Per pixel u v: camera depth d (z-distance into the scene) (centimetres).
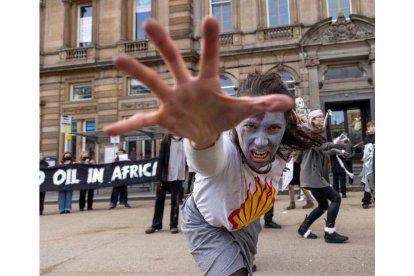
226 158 168
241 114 117
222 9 1942
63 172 1055
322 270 382
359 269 381
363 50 1673
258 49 1805
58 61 2094
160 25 102
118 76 1984
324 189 505
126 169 1107
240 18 1894
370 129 818
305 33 1741
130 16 2061
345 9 1772
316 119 468
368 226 604
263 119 172
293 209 843
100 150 1911
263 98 116
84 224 788
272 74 204
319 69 1741
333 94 1708
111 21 2062
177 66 109
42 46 2131
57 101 2056
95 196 1487
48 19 2161
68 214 998
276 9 1878
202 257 191
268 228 621
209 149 139
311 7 1811
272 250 469
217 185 181
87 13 2155
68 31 2133
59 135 2025
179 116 113
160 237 594
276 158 199
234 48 1859
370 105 1656
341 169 1045
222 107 115
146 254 482
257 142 172
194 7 1959
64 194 1045
